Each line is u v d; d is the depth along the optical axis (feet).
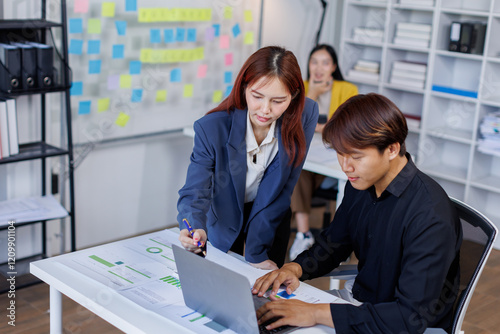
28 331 8.91
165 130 12.70
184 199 6.21
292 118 6.33
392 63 14.67
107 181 12.09
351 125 4.81
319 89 12.70
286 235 7.64
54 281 5.32
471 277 5.26
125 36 11.55
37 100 10.53
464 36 13.14
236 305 4.47
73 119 11.22
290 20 14.92
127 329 4.64
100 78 11.41
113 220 12.41
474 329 9.41
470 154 13.28
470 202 13.53
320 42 15.88
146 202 12.91
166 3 11.95
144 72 12.02
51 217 10.06
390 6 14.14
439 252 4.88
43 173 10.80
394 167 5.21
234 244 7.29
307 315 4.77
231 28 13.37
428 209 5.02
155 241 6.28
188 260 4.63
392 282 5.35
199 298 4.76
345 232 6.03
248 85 5.84
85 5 10.86
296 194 11.65
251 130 6.39
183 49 12.50
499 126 12.78
